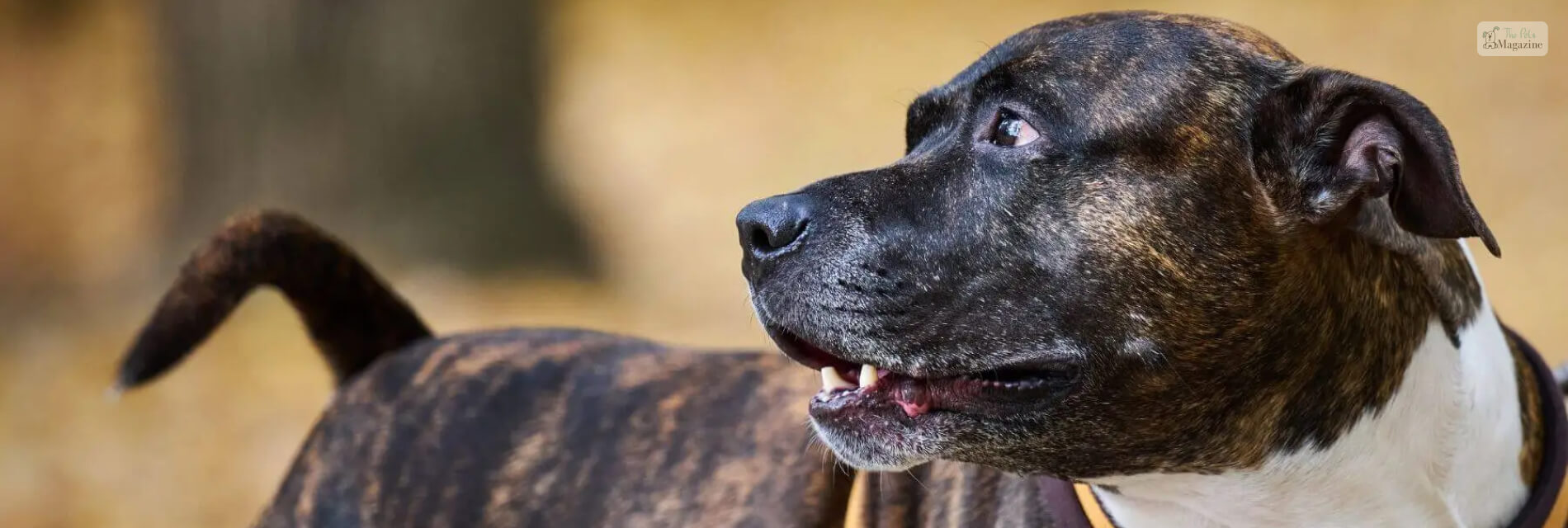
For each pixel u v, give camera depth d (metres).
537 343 5.32
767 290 4.02
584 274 12.74
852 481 4.65
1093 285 3.83
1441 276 4.02
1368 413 3.94
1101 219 3.83
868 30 21.25
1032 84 3.93
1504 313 10.34
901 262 3.90
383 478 5.11
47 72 21.19
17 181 17.09
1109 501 4.28
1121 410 3.91
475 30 12.52
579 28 22.17
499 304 11.74
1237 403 3.92
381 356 5.47
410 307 5.58
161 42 12.88
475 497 4.98
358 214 12.45
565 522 4.86
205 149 12.59
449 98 12.49
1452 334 4.04
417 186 12.49
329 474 5.22
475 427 5.08
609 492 4.85
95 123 19.02
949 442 3.98
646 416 4.95
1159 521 4.23
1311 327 3.88
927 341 3.89
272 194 12.49
